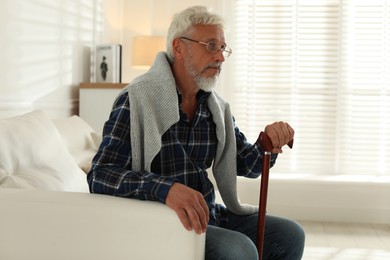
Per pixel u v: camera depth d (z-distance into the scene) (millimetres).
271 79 4852
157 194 1568
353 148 4812
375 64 4754
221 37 1871
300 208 4641
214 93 2051
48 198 1637
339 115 4801
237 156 2129
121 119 1758
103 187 1658
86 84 3982
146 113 1761
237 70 4891
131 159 1751
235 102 4918
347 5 4742
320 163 4840
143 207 1565
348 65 4773
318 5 4773
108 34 4762
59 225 1607
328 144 4836
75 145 2896
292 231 2053
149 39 4523
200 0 4883
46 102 3428
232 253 1698
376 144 4785
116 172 1654
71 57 3883
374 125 4781
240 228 2109
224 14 4859
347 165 4820
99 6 4484
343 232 4242
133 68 4973
